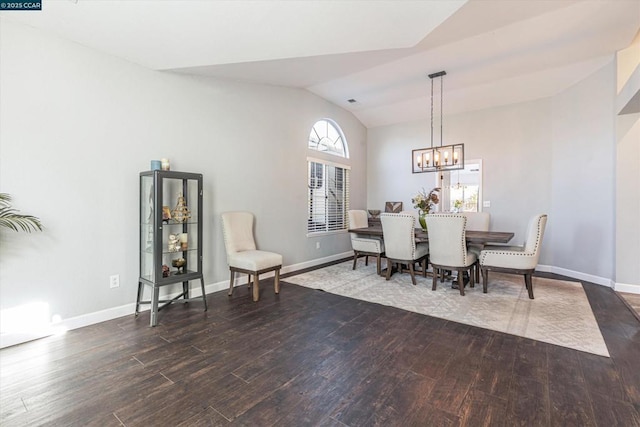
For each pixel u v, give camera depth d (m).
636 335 2.56
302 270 5.08
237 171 4.12
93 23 2.39
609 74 4.00
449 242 3.71
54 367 2.08
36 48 2.48
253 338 2.54
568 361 2.15
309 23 2.57
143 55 2.93
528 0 2.65
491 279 4.45
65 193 2.65
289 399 1.75
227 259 3.87
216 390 1.83
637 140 3.75
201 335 2.59
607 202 4.07
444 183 6.26
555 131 4.79
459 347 2.38
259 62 3.36
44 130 2.53
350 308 3.27
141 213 3.12
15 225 2.38
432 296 3.66
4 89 2.34
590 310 3.15
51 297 2.59
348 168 6.41
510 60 3.96
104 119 2.87
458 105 5.55
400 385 1.88
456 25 3.01
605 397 1.75
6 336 2.37
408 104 5.79
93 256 2.83
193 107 3.59
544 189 4.92
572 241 4.56
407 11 2.47
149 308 3.21
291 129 4.97
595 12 2.90
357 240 5.05
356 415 1.62
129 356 2.23
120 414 1.62
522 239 5.14
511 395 1.77
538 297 3.59
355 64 3.72
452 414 1.62
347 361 2.17
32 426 1.53
